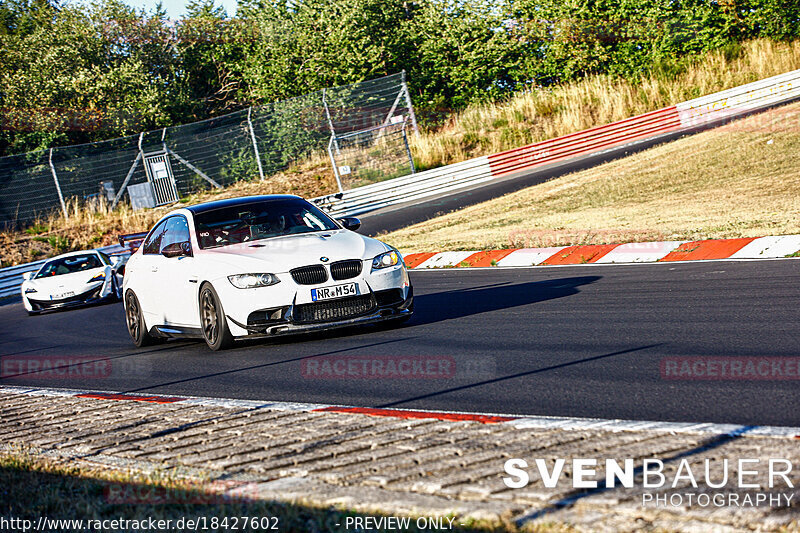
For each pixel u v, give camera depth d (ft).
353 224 71.97
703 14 276.41
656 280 76.69
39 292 129.80
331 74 277.64
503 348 52.85
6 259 209.15
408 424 34.53
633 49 283.18
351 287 60.90
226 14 341.82
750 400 34.63
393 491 25.80
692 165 168.55
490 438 31.01
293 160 253.24
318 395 44.42
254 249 63.98
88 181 238.07
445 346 55.62
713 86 258.78
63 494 29.37
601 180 177.37
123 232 224.33
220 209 70.64
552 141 240.94
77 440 38.11
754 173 148.15
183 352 67.21
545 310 67.26
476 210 175.94
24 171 233.35
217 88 331.57
